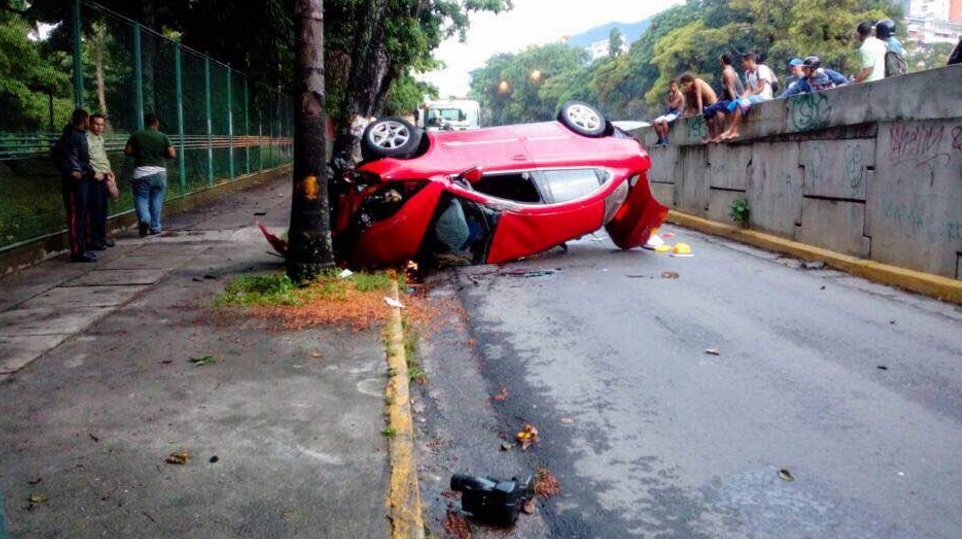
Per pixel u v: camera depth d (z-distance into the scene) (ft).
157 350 18.66
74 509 11.03
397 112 124.98
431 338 21.89
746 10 231.71
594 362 19.27
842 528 11.37
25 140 30.01
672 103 55.47
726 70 44.42
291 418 14.49
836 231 32.35
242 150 67.21
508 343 21.18
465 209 30.58
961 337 20.71
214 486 11.78
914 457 13.58
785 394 16.72
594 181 31.89
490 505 11.56
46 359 17.92
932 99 26.25
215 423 14.23
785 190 36.55
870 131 29.71
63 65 33.45
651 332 21.74
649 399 16.66
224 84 61.00
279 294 24.02
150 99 44.34
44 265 29.99
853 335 21.08
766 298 25.71
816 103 33.99
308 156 25.67
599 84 370.94
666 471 13.30
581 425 15.40
